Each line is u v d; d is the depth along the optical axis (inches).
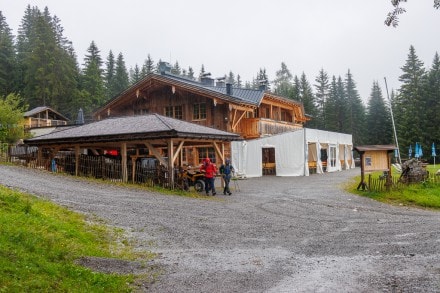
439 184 735.1
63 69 2332.7
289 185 906.1
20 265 231.6
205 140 837.2
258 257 327.9
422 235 403.5
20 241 275.3
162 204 581.3
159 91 1398.9
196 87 1288.1
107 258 310.3
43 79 2265.0
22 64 2492.6
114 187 721.6
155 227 431.5
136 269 292.0
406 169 757.3
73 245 318.7
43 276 230.1
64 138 876.0
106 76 3474.4
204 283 263.7
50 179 732.7
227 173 760.3
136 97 1429.6
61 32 3107.8
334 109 2847.0
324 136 1322.6
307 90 2935.5
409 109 2142.0
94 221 430.6
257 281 267.4
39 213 386.3
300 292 245.0
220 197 714.2
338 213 546.3
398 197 663.8
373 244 369.7
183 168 814.5
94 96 2588.6
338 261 313.9
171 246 361.7
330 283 260.8
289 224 469.1
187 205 590.2
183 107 1355.8
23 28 3169.3
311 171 1246.9
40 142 916.0
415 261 309.1
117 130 835.4
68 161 911.7
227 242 380.8
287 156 1190.3
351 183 904.9
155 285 259.6
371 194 700.7
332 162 1405.0
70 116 2450.8
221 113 1285.7
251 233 419.8
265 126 1380.4
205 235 407.5
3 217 323.9
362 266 298.8
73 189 639.1
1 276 208.1
